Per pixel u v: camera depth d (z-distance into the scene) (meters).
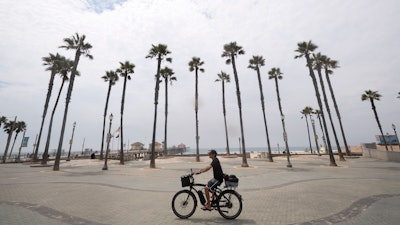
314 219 5.39
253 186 10.39
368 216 5.62
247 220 5.31
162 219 5.49
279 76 34.78
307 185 10.54
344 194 8.43
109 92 36.09
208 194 5.55
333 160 20.94
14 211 6.22
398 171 16.03
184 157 37.88
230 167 21.31
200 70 36.41
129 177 14.60
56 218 5.60
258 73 31.88
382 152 28.34
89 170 19.97
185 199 5.79
